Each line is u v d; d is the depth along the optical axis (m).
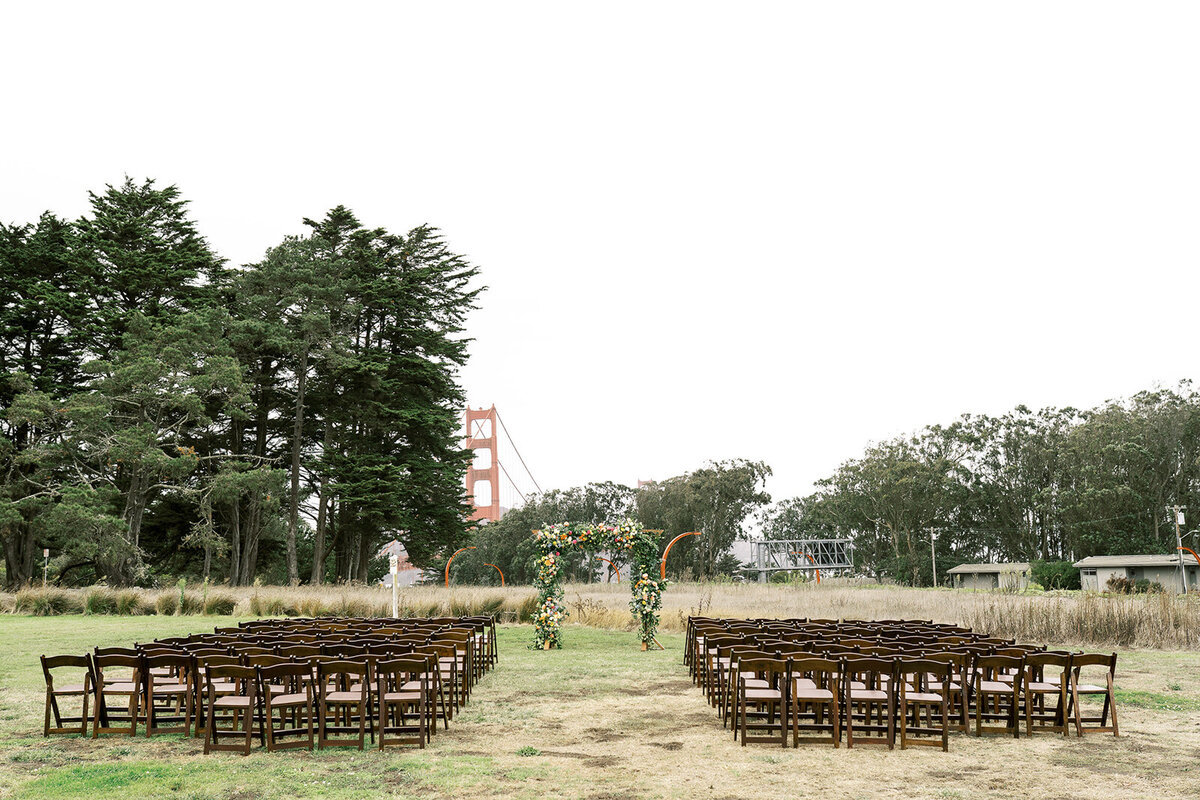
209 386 39.72
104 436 38.88
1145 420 72.19
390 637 11.06
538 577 18.55
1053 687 9.44
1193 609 19.20
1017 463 80.12
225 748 8.26
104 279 44.94
